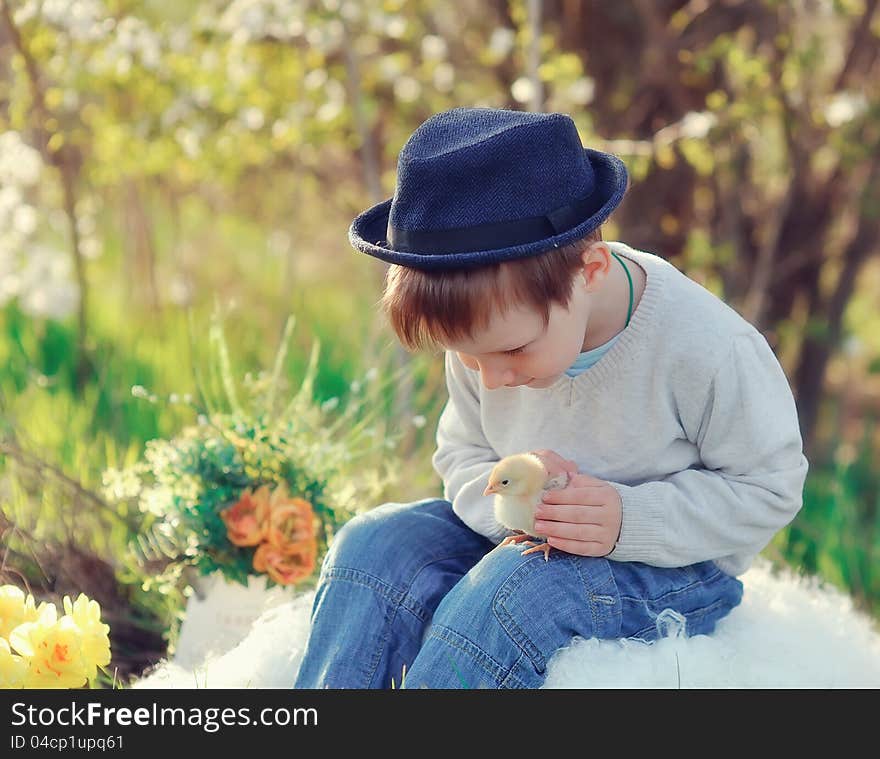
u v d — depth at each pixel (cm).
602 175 203
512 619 200
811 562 421
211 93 441
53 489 329
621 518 208
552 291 183
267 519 274
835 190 505
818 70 462
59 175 483
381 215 214
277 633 237
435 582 219
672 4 479
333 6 427
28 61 434
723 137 448
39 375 434
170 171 538
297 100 469
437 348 204
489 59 464
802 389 550
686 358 208
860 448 520
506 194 181
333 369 484
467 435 245
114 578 319
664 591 216
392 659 214
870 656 232
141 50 424
